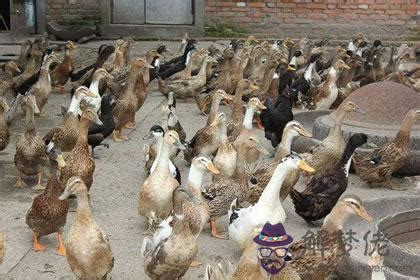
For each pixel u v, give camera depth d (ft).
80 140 31.68
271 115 40.88
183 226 23.86
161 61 65.62
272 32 78.74
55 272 26.27
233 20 78.54
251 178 30.96
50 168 33.65
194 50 60.59
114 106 43.09
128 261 27.30
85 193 23.99
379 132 38.29
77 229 24.03
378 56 61.77
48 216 27.30
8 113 44.42
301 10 78.33
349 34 78.74
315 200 29.96
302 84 53.57
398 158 35.24
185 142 38.63
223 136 35.19
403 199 30.99
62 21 77.41
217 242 29.30
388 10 78.07
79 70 61.77
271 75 52.24
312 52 65.46
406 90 40.60
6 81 51.72
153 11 77.97
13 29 74.79
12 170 37.96
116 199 33.91
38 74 52.80
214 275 21.12
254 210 26.66
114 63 57.93
